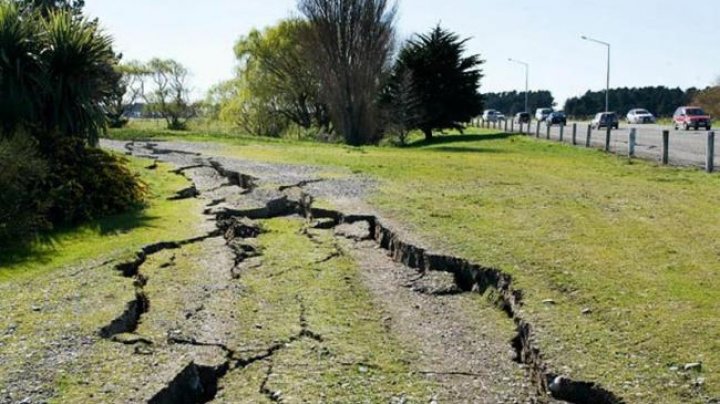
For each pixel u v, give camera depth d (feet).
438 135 134.41
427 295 22.91
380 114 118.52
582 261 24.20
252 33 146.72
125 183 37.11
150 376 15.70
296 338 18.63
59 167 34.76
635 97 325.21
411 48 124.36
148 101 151.12
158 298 22.00
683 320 18.29
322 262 26.71
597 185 45.16
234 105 146.30
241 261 26.81
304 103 145.38
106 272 24.04
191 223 32.60
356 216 33.63
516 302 20.79
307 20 122.21
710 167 53.42
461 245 26.68
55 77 38.45
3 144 31.37
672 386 14.84
